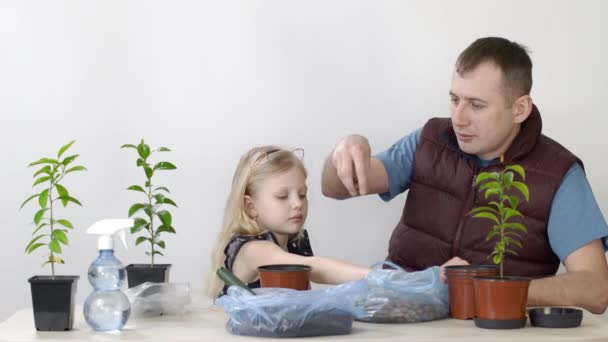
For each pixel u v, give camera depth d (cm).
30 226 299
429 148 261
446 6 308
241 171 232
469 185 251
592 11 309
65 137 299
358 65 307
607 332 164
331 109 307
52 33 298
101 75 300
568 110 311
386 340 155
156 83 302
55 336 163
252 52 304
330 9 305
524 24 309
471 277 179
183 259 306
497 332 163
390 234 312
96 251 302
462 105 238
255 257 211
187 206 305
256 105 305
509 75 235
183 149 304
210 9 302
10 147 297
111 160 301
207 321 181
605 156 312
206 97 304
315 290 171
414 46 307
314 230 310
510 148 244
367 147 223
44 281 168
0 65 297
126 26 300
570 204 235
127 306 170
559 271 313
